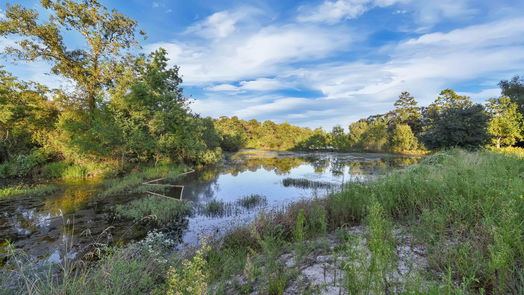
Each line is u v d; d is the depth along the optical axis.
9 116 14.07
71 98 17.17
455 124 14.27
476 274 1.94
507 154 9.68
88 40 16.94
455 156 9.90
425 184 4.40
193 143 19.23
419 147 35.03
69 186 11.36
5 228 6.04
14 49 15.06
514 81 28.36
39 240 5.31
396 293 1.71
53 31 15.74
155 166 16.91
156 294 2.46
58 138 15.28
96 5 16.95
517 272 1.76
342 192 5.17
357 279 1.72
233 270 3.15
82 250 4.82
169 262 3.56
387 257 1.85
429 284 1.68
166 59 19.08
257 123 83.56
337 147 42.72
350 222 4.31
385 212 3.38
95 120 14.33
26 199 8.97
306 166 21.12
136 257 3.47
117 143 14.80
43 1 14.99
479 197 3.20
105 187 11.15
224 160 28.30
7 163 13.72
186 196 9.89
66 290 2.54
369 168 17.80
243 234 4.57
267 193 10.30
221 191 10.89
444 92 41.59
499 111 26.89
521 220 2.37
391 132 39.34
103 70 17.69
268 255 2.73
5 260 4.32
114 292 2.44
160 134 17.12
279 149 55.44
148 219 6.77
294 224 4.45
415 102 46.16
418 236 2.77
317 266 2.69
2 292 2.58
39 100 16.69
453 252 2.22
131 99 15.31
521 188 3.08
